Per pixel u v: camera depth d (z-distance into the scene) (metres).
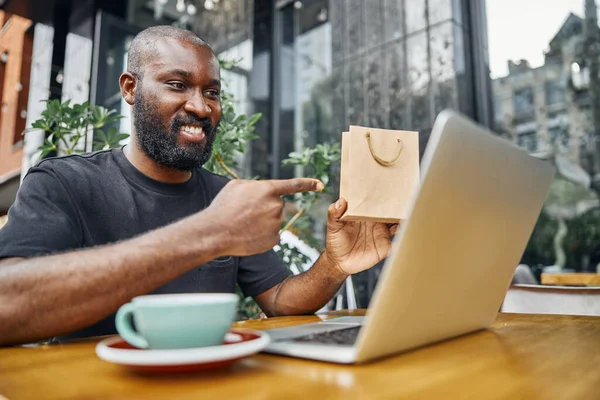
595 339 0.64
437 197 0.45
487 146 0.51
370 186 0.70
